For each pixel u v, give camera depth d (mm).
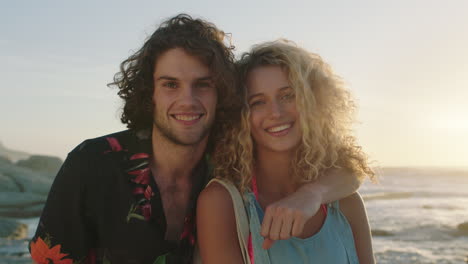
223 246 2141
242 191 2234
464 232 15484
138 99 2402
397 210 22906
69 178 2178
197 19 2451
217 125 2418
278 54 2330
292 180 2482
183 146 2293
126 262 2221
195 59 2285
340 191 2330
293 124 2357
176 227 2371
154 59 2340
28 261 10852
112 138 2336
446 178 54656
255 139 2395
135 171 2270
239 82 2359
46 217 2178
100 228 2219
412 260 11578
